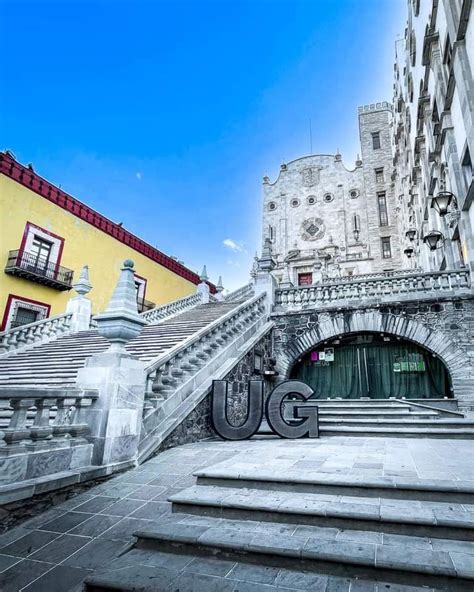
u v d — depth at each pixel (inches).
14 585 127.3
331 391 599.8
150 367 279.0
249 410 328.5
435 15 550.0
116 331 247.0
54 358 454.6
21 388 189.5
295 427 330.3
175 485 204.4
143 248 1029.2
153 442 262.7
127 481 213.2
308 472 190.7
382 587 110.7
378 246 1423.5
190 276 1248.2
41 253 754.2
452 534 131.6
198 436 321.4
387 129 1574.8
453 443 287.9
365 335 598.5
